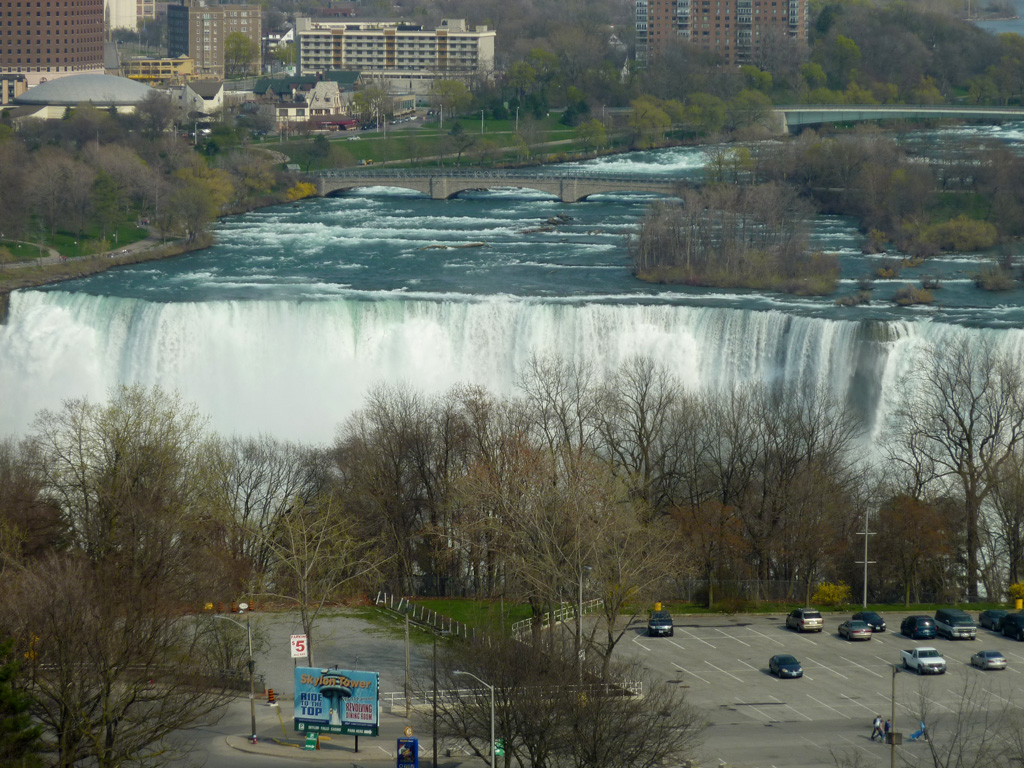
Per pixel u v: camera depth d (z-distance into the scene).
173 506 150.25
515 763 112.44
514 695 107.56
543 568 128.62
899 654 141.38
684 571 150.62
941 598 166.00
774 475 170.75
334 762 115.19
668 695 127.44
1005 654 141.25
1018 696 129.38
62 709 105.56
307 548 145.62
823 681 133.50
